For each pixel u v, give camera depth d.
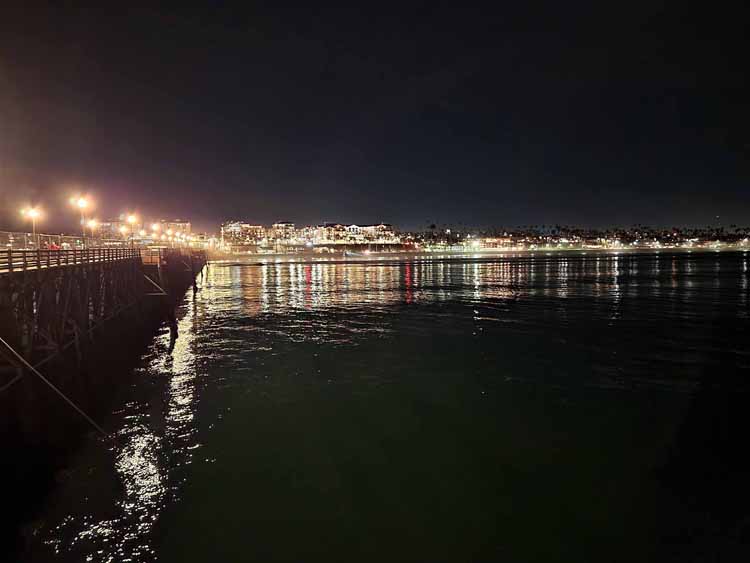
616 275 99.88
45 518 11.06
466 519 11.26
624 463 13.84
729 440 15.25
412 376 22.72
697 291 62.94
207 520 11.09
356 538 10.57
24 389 14.40
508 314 44.47
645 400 19.05
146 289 42.19
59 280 19.39
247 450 14.61
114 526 10.83
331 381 21.84
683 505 11.77
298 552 10.08
